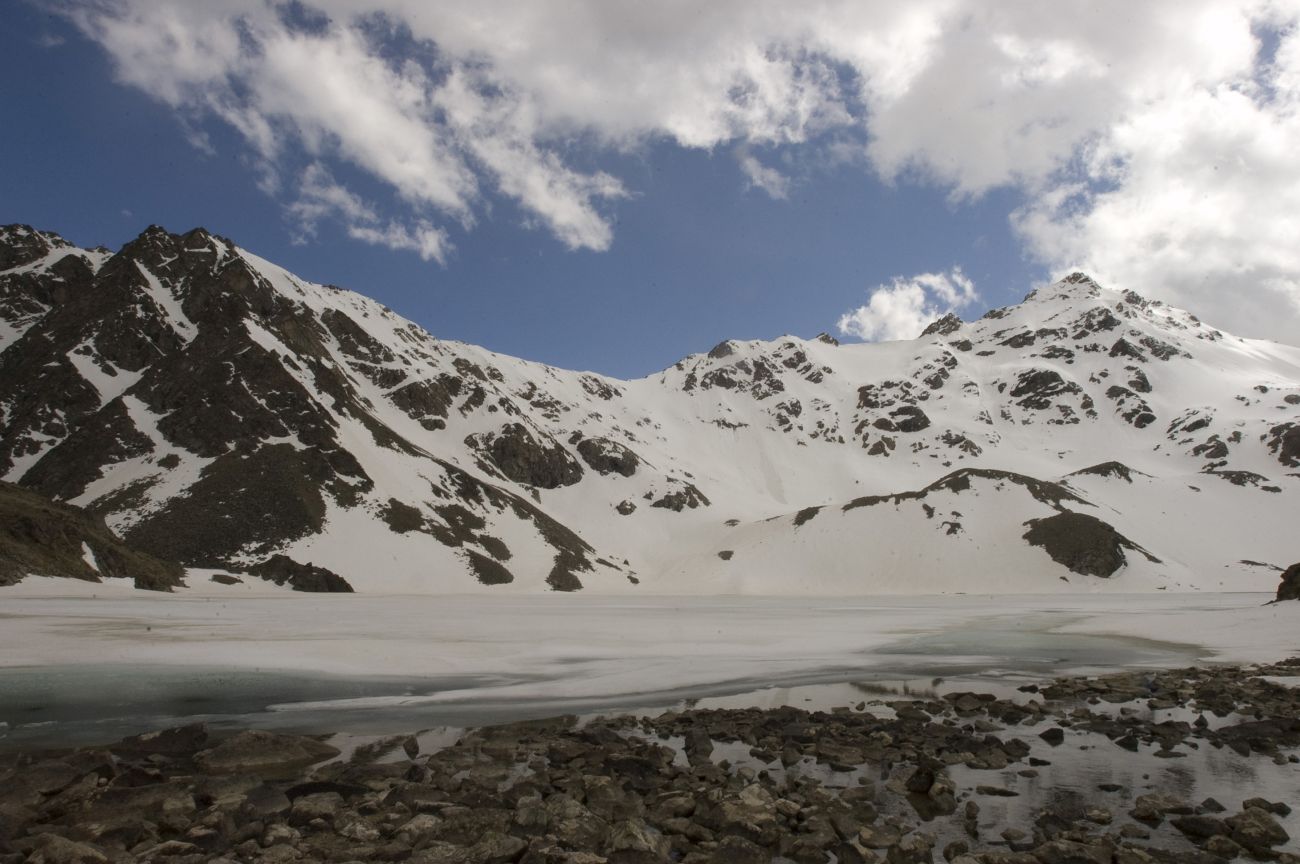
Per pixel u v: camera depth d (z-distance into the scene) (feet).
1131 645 142.00
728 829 41.29
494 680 92.02
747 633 156.66
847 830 41.09
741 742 62.13
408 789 45.78
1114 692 86.63
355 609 207.21
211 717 68.90
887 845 39.14
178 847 36.04
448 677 93.50
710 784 49.39
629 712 74.69
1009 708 76.48
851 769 54.34
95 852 34.65
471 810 42.04
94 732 61.98
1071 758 57.67
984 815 44.39
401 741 61.11
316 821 40.45
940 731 65.77
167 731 58.39
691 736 61.05
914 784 49.26
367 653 108.88
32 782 45.34
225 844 37.86
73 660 94.53
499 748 58.23
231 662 97.25
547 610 227.61
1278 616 183.21
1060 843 38.14
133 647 105.09
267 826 40.24
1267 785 50.42
